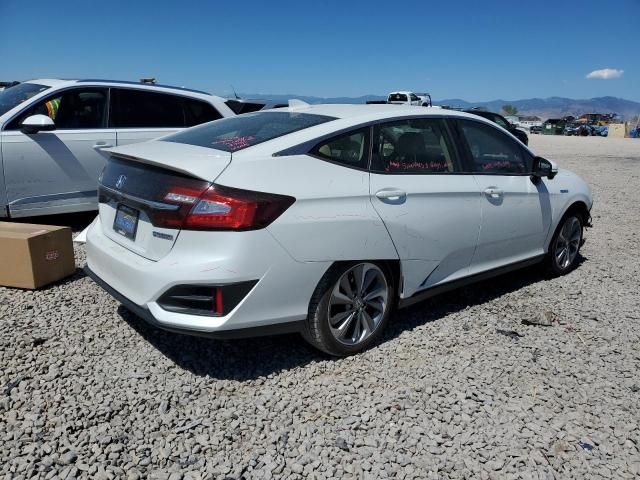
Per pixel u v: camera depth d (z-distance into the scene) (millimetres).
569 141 34906
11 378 3191
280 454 2711
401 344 3920
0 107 6113
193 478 2516
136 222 3410
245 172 3127
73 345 3627
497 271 4758
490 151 4652
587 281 5539
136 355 3553
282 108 4336
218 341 3799
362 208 3500
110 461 2590
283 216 3148
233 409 3045
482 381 3443
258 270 3086
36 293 4453
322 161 3428
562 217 5426
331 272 3424
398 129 3908
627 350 3986
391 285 3857
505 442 2867
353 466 2646
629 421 3100
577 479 2625
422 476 2604
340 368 3547
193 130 4117
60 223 6719
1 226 4754
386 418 3027
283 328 3322
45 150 5906
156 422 2891
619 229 8039
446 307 4680
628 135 49312
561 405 3225
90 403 3004
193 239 3039
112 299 4414
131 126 6609
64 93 6184
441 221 4012
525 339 4090
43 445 2650
